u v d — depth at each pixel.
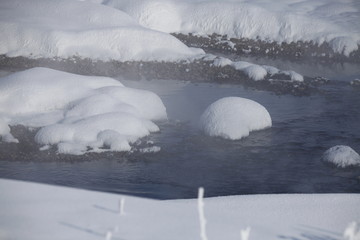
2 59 27.50
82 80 20.30
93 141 16.27
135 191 12.99
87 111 18.16
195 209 6.67
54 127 16.59
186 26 35.69
